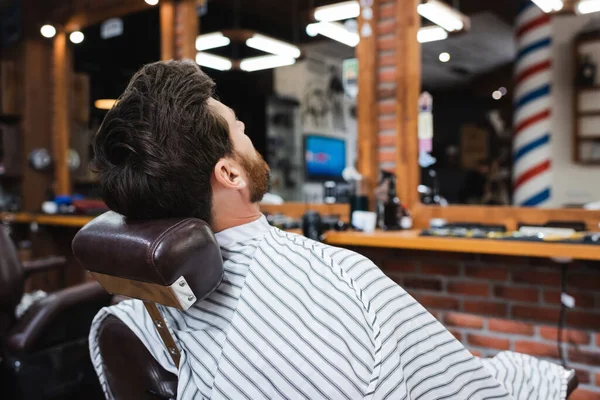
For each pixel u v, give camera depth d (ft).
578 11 10.14
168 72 2.19
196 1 12.32
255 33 13.09
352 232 7.59
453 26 10.76
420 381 2.17
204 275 2.06
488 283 7.50
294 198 15.61
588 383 6.76
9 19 15.49
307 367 1.95
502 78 15.43
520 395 2.88
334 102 14.89
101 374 2.85
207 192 2.23
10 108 15.43
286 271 2.16
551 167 13.94
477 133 14.98
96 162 2.25
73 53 15.72
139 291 2.15
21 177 15.43
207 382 2.15
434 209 8.70
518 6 13.99
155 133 2.11
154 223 2.11
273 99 16.14
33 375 5.89
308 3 13.21
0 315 6.19
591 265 6.68
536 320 7.13
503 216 8.13
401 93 8.87
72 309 6.17
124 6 13.53
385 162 9.12
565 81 13.69
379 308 2.11
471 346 7.68
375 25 9.14
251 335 2.04
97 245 2.16
